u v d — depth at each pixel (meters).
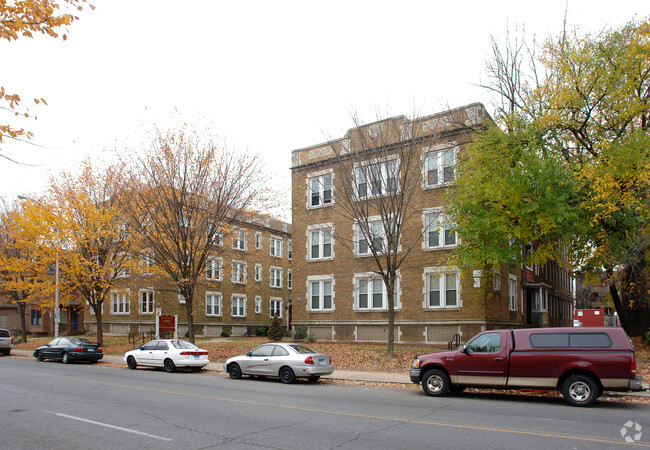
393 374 18.22
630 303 21.75
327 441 7.88
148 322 40.16
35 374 18.81
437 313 26.11
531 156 17.58
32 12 7.40
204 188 24.64
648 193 16.75
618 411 11.02
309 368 16.20
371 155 21.36
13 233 28.66
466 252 19.08
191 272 24.92
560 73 19.88
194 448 7.45
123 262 28.12
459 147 25.23
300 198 32.44
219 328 41.44
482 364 12.74
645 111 18.78
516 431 8.60
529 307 33.56
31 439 8.05
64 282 29.77
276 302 47.94
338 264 30.16
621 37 18.94
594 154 19.36
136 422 9.43
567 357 11.91
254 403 11.80
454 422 9.45
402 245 27.53
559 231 18.38
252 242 45.00
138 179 25.11
